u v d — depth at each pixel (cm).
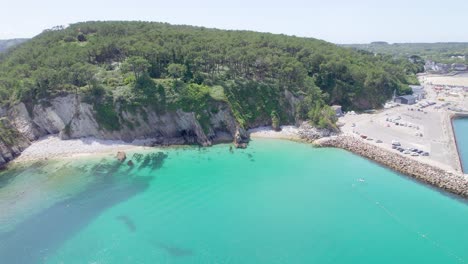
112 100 11812
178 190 8688
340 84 16200
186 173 9675
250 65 14575
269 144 12012
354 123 13700
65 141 11562
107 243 6550
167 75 13250
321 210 7756
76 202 8038
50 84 11875
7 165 10088
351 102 16162
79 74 12131
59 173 9556
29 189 8631
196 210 7744
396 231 6950
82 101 11656
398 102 17688
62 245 6481
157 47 13900
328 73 16150
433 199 8150
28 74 13062
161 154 11025
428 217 7419
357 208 7819
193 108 12081
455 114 15588
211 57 13862
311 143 12088
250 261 6069
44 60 13750
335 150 11412
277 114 13712
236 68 14612
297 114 13700
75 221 7262
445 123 13725
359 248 6425
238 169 9956
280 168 10012
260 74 14800
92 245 6488
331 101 16000
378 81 17162
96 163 10262
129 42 14725
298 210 7775
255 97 13788
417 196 8306
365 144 11275
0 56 17100
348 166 10131
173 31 17725
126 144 11650
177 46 14312
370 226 7138
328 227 7106
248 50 15262
